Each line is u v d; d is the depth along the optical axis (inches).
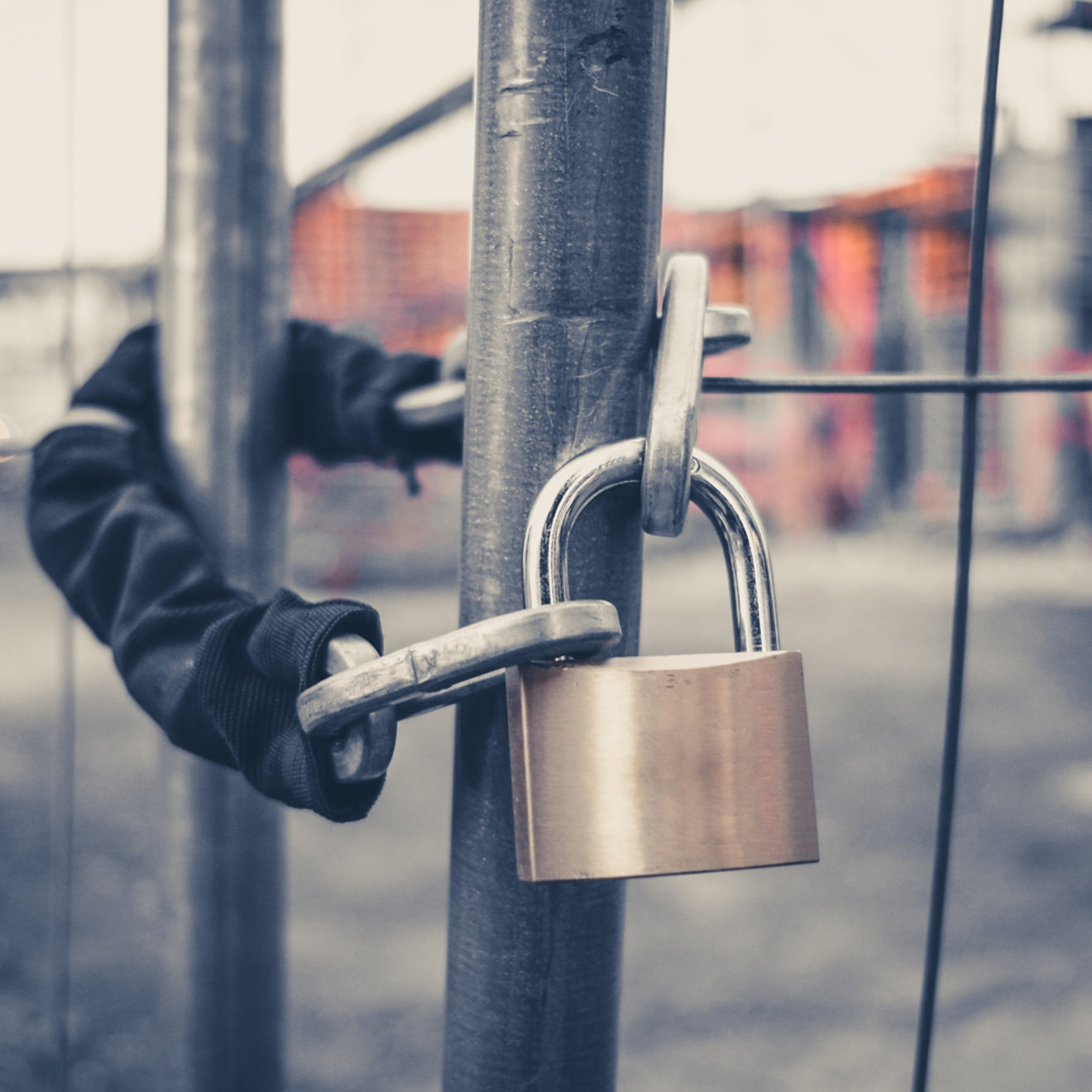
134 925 119.4
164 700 24.2
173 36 37.2
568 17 23.0
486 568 24.5
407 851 154.6
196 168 37.4
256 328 37.8
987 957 123.0
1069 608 369.1
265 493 38.4
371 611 21.6
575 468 22.1
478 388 24.5
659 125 24.1
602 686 21.1
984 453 508.7
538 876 20.6
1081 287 491.8
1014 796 180.9
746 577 24.1
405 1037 104.0
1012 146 466.9
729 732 21.8
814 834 22.4
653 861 21.0
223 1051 41.3
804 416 514.9
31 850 141.3
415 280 392.5
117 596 27.4
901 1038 105.6
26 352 210.4
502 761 24.7
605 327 23.6
